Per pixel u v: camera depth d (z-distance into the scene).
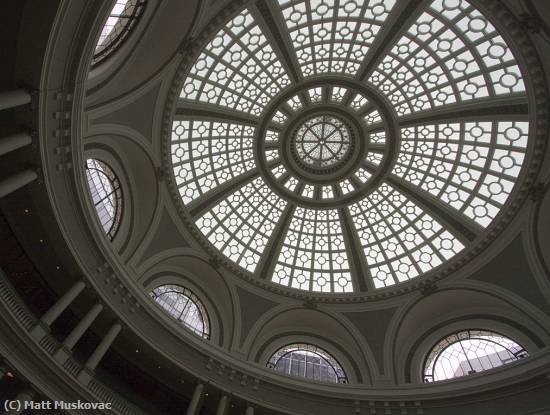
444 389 15.10
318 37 17.25
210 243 19.42
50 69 9.61
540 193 15.66
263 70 18.17
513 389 14.02
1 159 11.04
